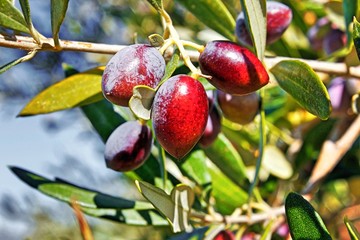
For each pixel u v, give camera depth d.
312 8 0.42
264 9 0.27
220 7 0.33
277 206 0.42
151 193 0.27
